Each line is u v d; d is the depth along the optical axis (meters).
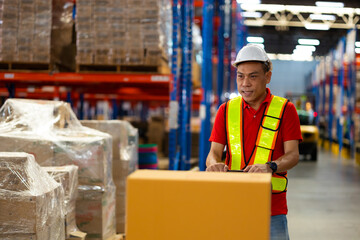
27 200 2.71
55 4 6.20
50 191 2.96
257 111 2.64
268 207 1.68
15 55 6.03
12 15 6.01
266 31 24.22
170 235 1.71
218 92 11.60
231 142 2.67
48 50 6.04
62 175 3.37
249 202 1.69
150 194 1.72
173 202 1.71
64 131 4.13
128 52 6.08
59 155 3.82
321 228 6.07
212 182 1.70
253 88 2.60
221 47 11.68
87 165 3.86
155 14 6.03
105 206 3.98
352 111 16.38
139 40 6.06
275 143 2.60
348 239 5.55
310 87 34.25
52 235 3.00
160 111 24.14
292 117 2.61
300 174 11.62
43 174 3.02
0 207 2.72
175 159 7.14
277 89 36.31
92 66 6.36
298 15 20.30
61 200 3.21
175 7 6.30
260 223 1.68
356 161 14.62
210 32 8.97
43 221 2.82
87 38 6.12
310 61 35.59
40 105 4.11
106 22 6.09
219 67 11.65
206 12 8.76
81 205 3.88
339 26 20.95
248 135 2.65
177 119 6.98
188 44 8.07
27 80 6.34
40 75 6.20
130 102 17.64
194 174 1.86
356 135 17.61
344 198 8.26
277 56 31.02
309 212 7.05
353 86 16.42
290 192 8.84
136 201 1.72
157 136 12.39
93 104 16.67
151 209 1.72
